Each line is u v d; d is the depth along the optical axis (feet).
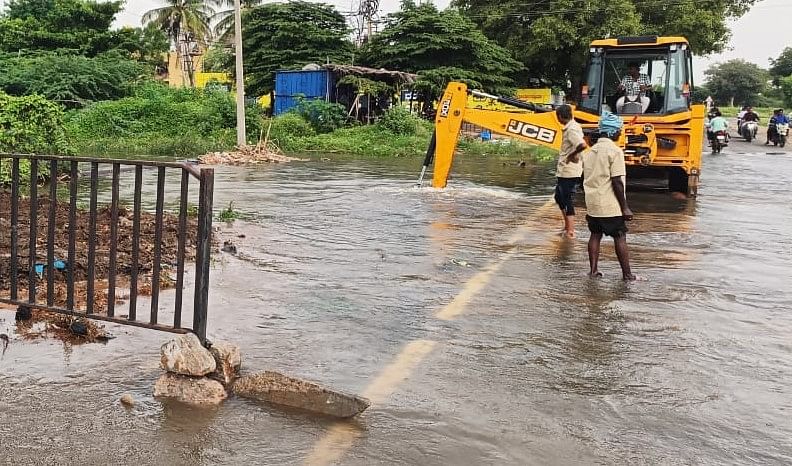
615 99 45.55
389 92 112.16
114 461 10.89
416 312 19.02
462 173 62.69
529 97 135.03
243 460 11.01
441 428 12.17
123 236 26.17
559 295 21.08
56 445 11.33
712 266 25.43
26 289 19.13
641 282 22.80
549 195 46.73
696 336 17.42
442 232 31.48
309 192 45.57
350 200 41.65
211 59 168.25
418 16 115.65
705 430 12.32
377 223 33.58
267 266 24.00
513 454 11.32
